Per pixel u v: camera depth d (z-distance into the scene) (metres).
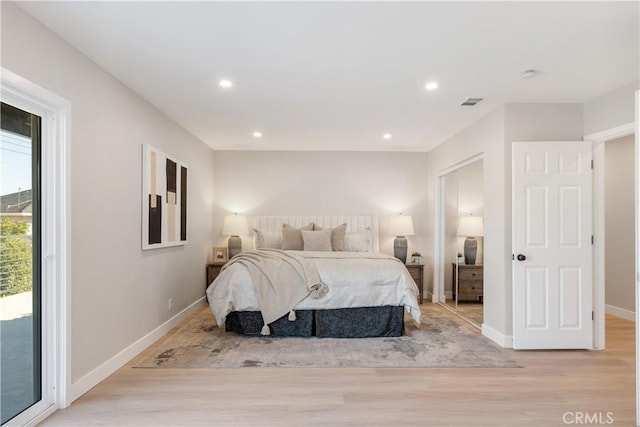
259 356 3.35
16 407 2.14
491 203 3.90
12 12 1.97
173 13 2.07
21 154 2.17
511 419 2.27
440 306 5.52
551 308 3.50
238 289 3.93
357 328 3.96
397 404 2.46
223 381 2.81
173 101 3.61
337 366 3.12
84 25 2.21
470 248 4.75
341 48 2.51
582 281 3.51
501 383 2.79
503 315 3.65
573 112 3.65
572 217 3.51
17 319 2.15
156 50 2.54
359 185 6.20
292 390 2.67
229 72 2.92
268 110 3.91
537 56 2.62
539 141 3.61
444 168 5.40
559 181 3.53
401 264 4.31
